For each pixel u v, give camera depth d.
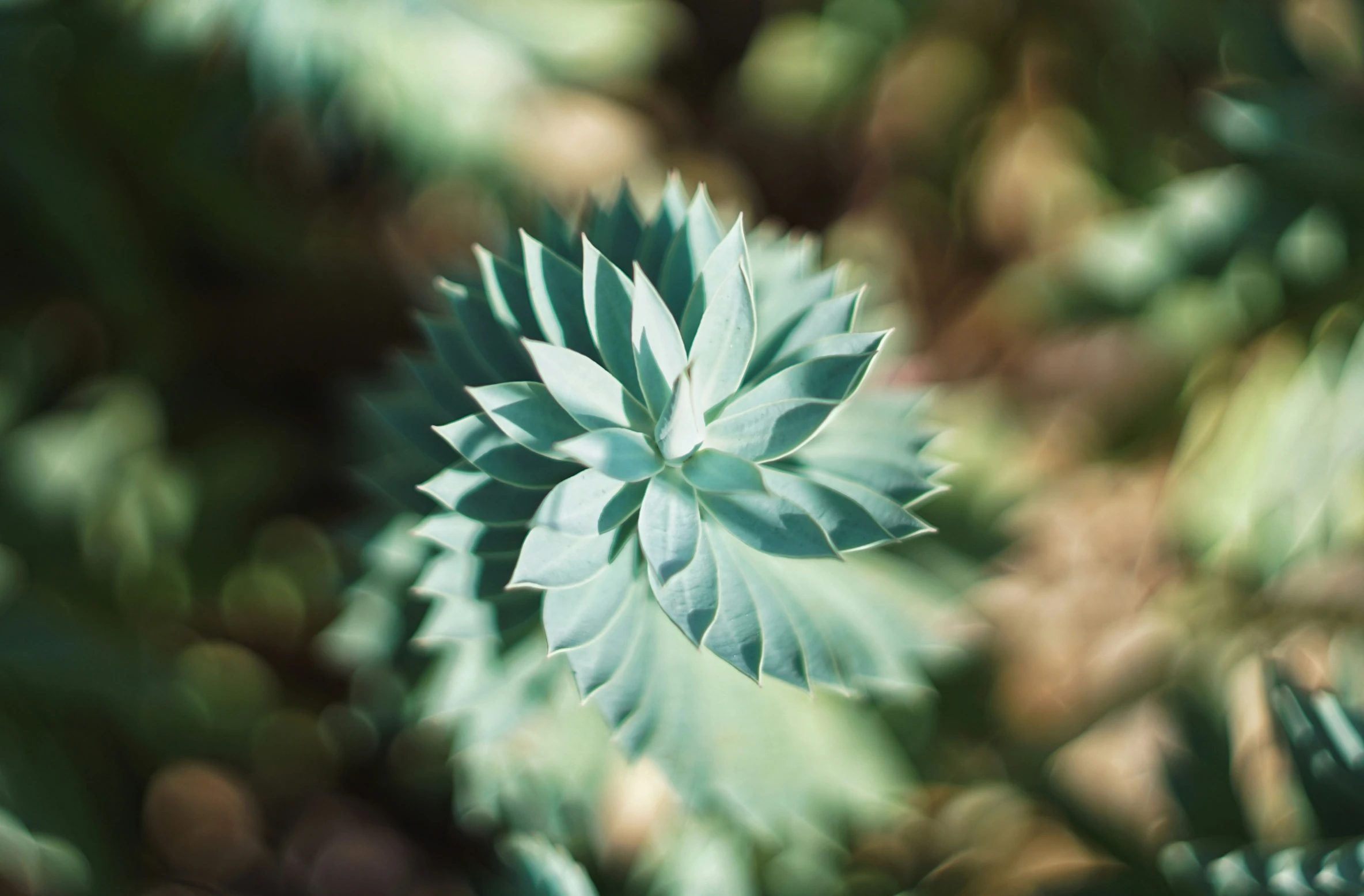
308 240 0.53
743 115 0.58
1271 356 0.50
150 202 0.51
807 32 0.56
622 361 0.32
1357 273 0.47
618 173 0.53
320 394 0.54
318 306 0.54
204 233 0.52
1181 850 0.36
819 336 0.33
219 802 0.48
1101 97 0.55
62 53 0.48
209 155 0.50
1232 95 0.45
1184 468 0.52
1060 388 0.55
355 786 0.49
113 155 0.50
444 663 0.34
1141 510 0.53
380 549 0.34
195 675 0.47
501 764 0.35
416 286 0.54
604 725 0.35
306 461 0.52
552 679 0.34
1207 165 0.53
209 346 0.53
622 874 0.39
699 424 0.31
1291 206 0.47
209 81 0.49
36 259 0.50
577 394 0.31
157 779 0.47
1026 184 0.56
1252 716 0.46
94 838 0.43
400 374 0.35
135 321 0.51
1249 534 0.50
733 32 0.59
